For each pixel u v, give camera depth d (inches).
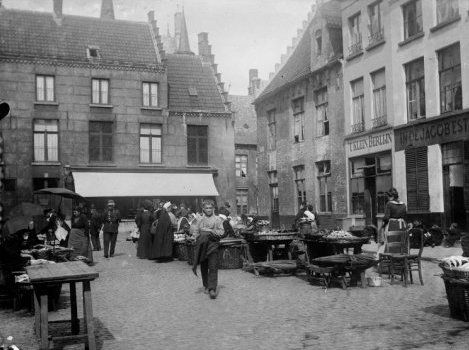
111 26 1305.4
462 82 673.0
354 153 899.4
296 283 440.8
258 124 1273.4
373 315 306.3
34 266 273.6
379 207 841.5
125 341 262.4
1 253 356.5
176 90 1331.2
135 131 1234.0
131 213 1212.5
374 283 410.9
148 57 1268.5
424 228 670.5
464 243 358.9
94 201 1181.7
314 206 1022.4
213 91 1362.0
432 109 724.7
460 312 287.0
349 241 454.0
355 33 912.9
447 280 289.4
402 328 273.0
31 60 1155.3
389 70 812.0
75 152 1179.9
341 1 938.1
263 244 554.9
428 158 726.5
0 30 1186.0
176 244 679.7
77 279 231.0
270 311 327.3
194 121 1294.3
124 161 1220.5
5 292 360.5
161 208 693.9
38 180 1156.5
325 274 412.2
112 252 728.3
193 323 299.4
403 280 421.4
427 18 735.1
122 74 1227.9
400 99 788.0
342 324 286.2
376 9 857.5
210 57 1432.1
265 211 1232.8
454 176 692.1
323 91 1003.3
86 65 1196.5
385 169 826.8
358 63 889.5
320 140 1002.7
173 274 528.1
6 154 1128.2
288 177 1126.4
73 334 277.6
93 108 1200.8
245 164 1910.7
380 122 836.6
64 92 1179.3
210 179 1286.9
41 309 232.8
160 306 354.6
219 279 477.1
